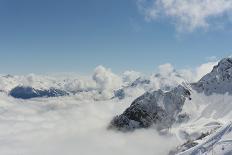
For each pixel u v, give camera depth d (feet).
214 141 350.23
